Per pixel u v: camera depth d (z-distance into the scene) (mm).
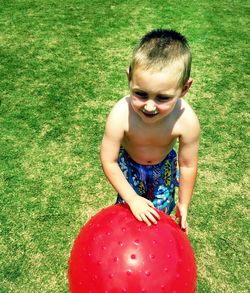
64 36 1877
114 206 750
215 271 984
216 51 1813
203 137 1348
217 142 1331
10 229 1056
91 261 651
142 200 746
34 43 1816
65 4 2176
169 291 636
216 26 2016
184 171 856
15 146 1288
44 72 1627
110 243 655
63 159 1250
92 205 1122
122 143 859
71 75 1614
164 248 653
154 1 2242
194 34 1936
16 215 1090
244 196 1167
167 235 676
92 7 2152
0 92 1508
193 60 1740
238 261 1008
